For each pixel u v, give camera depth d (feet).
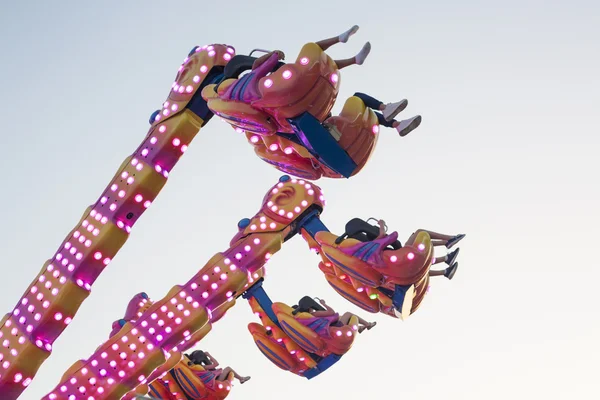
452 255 56.75
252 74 42.22
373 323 64.39
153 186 49.11
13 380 48.29
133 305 63.00
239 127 44.91
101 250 48.93
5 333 49.42
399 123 43.88
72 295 48.96
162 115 49.44
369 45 41.50
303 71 40.16
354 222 54.80
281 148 47.26
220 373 68.13
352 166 43.34
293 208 55.31
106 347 49.96
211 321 59.72
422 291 56.49
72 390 48.91
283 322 60.54
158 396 65.92
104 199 49.47
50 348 49.44
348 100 44.09
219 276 52.54
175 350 53.88
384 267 52.08
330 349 60.49
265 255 54.29
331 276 59.72
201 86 48.75
